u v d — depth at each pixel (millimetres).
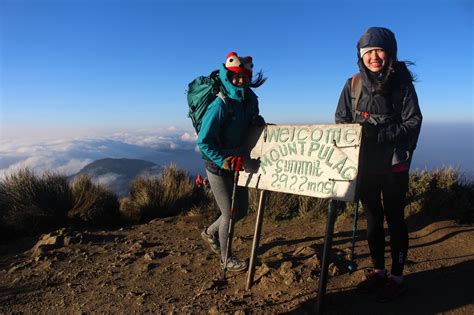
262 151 3443
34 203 7070
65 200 7375
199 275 4055
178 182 8938
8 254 5609
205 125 3383
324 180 2934
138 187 8859
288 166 3223
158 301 3541
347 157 2822
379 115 2865
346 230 5035
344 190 2785
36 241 6223
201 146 3428
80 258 4957
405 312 2844
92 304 3652
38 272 4574
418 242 4348
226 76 3355
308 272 3502
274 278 3508
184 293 3643
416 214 5230
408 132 2746
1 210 7027
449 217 4969
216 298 3426
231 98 3406
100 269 4547
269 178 3340
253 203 7023
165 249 5121
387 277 3191
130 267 4520
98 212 7559
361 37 2848
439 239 4324
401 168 2875
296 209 6504
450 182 5383
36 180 7438
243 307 3145
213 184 3695
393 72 2727
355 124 2809
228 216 3770
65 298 3848
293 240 4926
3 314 3605
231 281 3752
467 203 4984
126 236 6023
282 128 3340
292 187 3141
